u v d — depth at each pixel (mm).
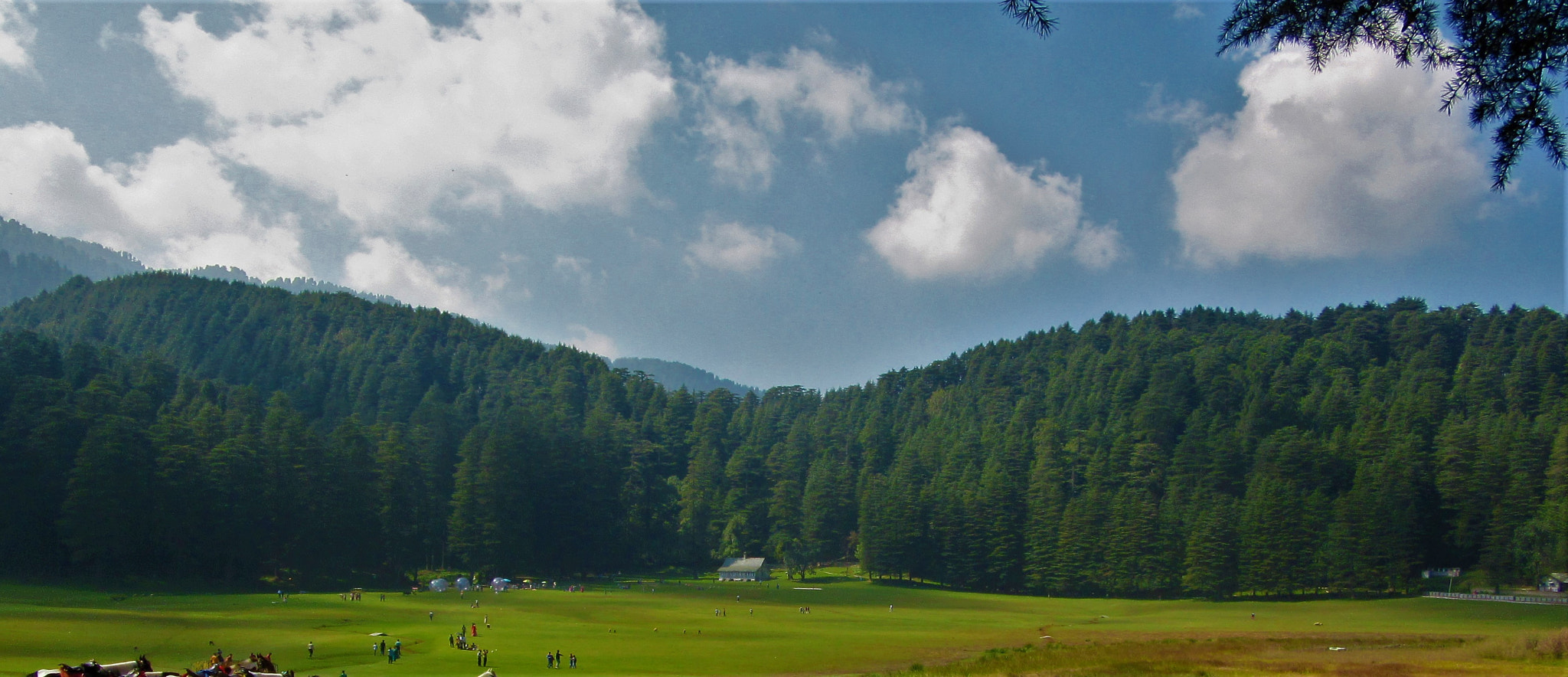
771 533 178250
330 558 126375
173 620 74750
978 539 149875
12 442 106875
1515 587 117875
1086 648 64688
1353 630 87938
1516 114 12719
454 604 103000
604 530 163750
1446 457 134375
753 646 74250
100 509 102438
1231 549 130250
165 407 152750
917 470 185750
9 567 102312
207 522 114000
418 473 150250
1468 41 12773
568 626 85750
